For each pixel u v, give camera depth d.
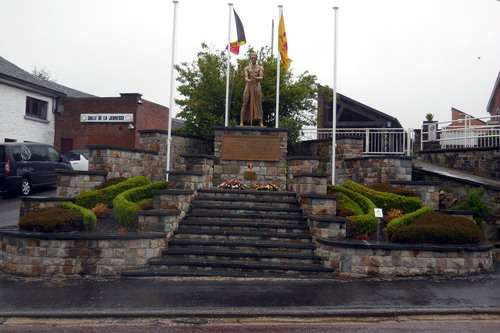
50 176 19.19
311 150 19.39
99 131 26.06
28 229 10.20
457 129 18.45
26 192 17.94
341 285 8.87
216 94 21.69
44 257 9.71
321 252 10.21
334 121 15.63
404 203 12.21
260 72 16.88
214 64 22.08
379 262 9.53
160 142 17.12
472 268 9.82
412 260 9.60
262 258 10.28
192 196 12.79
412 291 8.41
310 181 12.36
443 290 8.46
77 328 6.75
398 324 6.95
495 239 12.83
